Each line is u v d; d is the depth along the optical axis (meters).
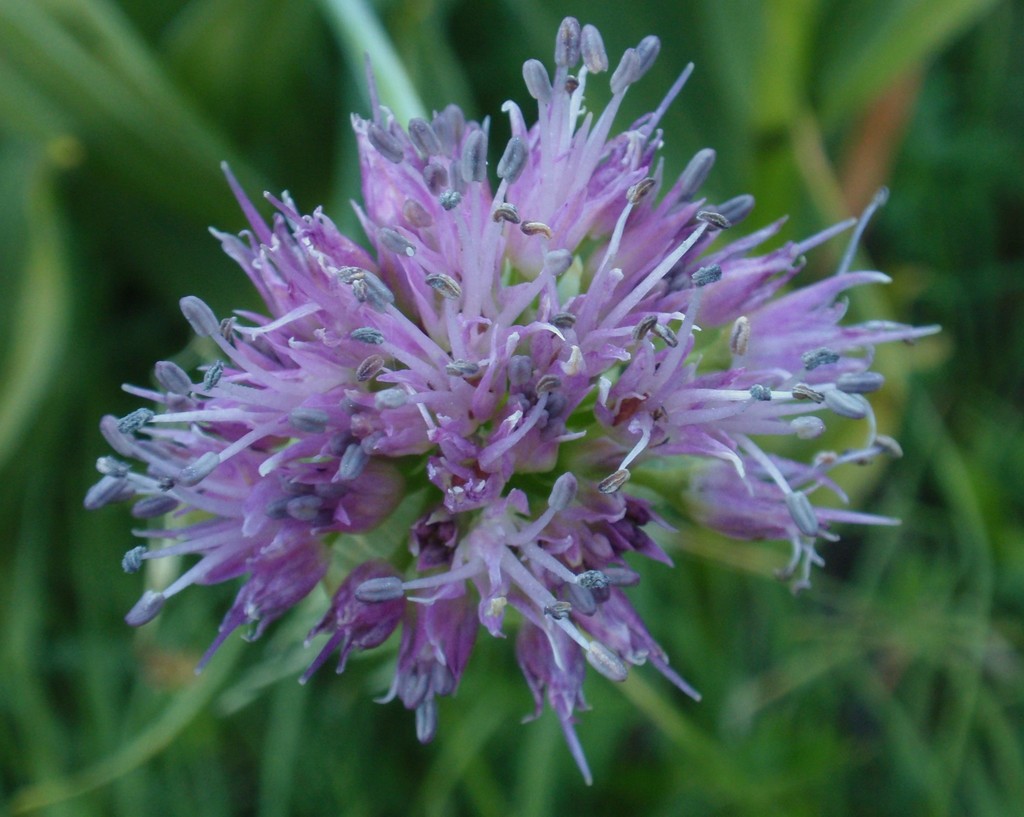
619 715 0.11
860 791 0.12
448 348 0.08
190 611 0.11
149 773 0.11
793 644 0.12
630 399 0.08
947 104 0.14
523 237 0.08
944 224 0.13
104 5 0.11
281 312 0.08
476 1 0.12
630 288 0.08
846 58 0.12
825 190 0.11
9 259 0.11
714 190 0.12
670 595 0.11
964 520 0.12
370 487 0.08
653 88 0.11
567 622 0.08
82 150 0.11
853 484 0.11
